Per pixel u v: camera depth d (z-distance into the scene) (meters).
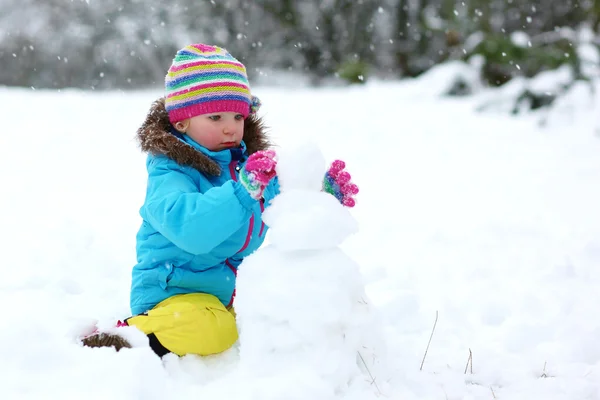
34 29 30.73
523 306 4.23
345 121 13.58
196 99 3.34
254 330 2.72
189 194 3.06
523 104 14.09
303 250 2.76
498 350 3.63
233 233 3.34
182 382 2.86
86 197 7.17
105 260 4.79
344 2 30.66
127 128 12.22
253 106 3.67
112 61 31.50
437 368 3.30
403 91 17.28
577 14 24.27
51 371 2.82
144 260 3.33
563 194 7.75
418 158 10.35
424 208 7.21
